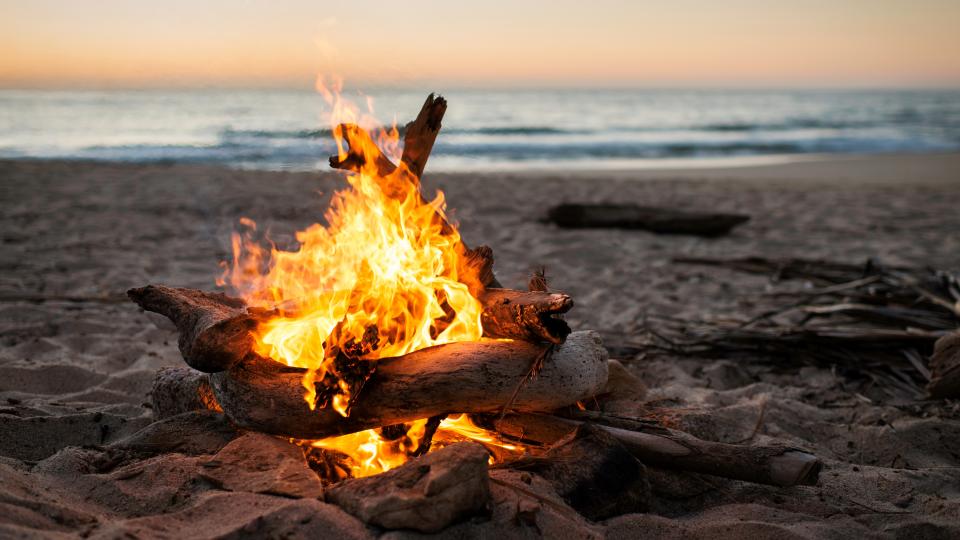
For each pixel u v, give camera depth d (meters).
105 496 2.40
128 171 15.12
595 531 2.25
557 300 2.41
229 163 16.73
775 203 12.84
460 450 2.27
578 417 2.89
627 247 8.71
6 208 10.35
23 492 2.24
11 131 25.17
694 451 2.71
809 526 2.47
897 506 2.75
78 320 5.11
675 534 2.39
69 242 8.20
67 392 3.93
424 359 2.58
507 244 8.70
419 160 2.93
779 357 4.68
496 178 15.80
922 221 10.96
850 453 3.43
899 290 5.55
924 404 3.93
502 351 2.61
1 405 3.50
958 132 35.06
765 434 3.51
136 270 6.90
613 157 23.33
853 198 13.56
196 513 2.25
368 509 2.17
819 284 6.52
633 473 2.57
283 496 2.33
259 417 2.60
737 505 2.66
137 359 4.44
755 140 30.02
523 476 2.47
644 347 4.85
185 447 2.73
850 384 4.33
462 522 2.22
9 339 4.69
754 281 7.02
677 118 44.12
